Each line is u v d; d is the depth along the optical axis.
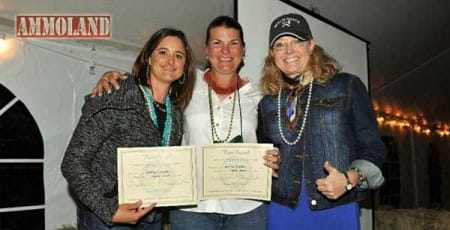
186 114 1.79
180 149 1.58
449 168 7.02
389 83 5.56
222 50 1.75
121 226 1.55
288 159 1.63
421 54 5.36
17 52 2.46
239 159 1.69
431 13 4.63
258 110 1.79
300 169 1.60
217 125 1.77
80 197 1.44
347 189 1.40
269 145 1.67
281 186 1.64
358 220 1.56
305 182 1.58
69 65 2.68
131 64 2.99
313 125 1.58
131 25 2.85
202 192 1.70
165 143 1.65
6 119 2.44
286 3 3.01
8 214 2.45
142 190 1.54
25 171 2.52
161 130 1.65
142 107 1.58
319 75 1.59
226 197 1.69
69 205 2.67
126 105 1.54
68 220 2.66
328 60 1.63
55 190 2.62
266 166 1.67
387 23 4.34
